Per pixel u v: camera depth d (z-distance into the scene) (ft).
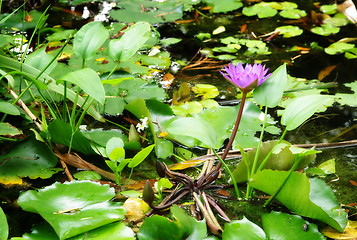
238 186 7.09
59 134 7.18
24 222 6.67
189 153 7.37
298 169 7.10
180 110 7.75
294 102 6.84
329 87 8.28
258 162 7.00
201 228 6.46
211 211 6.66
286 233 6.47
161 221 6.43
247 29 9.84
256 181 6.75
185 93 8.02
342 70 8.64
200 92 8.16
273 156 6.98
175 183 7.02
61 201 6.59
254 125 7.57
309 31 9.81
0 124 7.11
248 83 6.77
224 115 7.64
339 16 10.41
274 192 6.74
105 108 7.77
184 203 6.86
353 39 9.28
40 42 8.93
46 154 7.13
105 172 7.08
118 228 6.47
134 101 7.41
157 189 6.84
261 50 9.05
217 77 8.50
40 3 10.46
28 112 7.41
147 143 7.50
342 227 6.54
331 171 7.13
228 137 7.46
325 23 10.08
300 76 8.49
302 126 7.78
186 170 7.22
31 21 9.51
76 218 6.43
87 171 7.09
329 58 8.91
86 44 7.23
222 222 6.70
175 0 11.00
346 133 7.66
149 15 9.96
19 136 7.47
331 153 7.42
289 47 9.17
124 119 7.81
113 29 9.32
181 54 8.96
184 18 10.38
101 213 6.51
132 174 7.17
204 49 9.07
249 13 10.50
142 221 6.67
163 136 7.43
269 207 6.86
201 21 10.23
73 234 6.32
